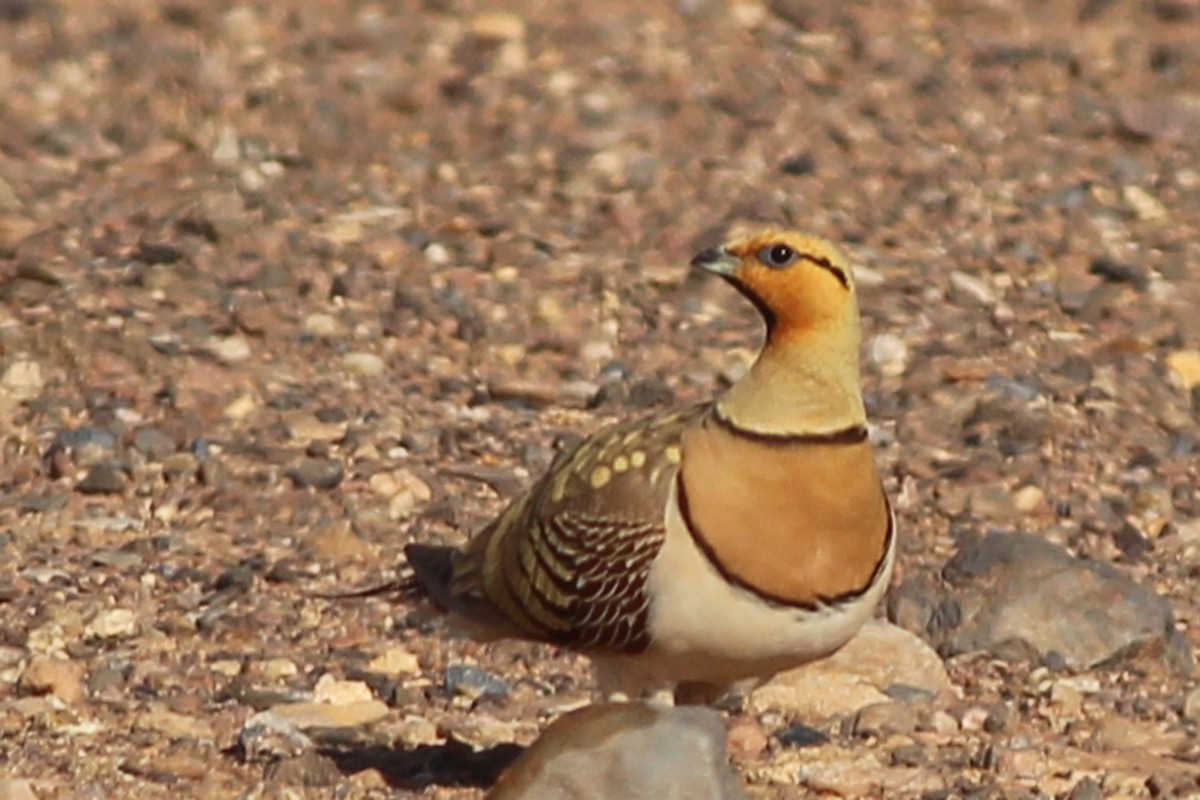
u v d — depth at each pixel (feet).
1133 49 81.71
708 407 30.91
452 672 36.45
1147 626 38.22
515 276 57.57
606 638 30.60
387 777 32.63
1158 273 60.29
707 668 30.53
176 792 31.91
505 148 69.77
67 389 49.32
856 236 62.44
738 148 70.44
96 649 37.35
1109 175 68.85
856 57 80.48
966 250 61.62
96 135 69.97
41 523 42.91
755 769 33.42
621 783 28.73
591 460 30.96
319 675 36.55
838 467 29.63
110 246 58.70
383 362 51.98
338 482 45.14
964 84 77.71
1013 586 38.78
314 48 80.12
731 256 30.30
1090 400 51.19
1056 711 36.32
